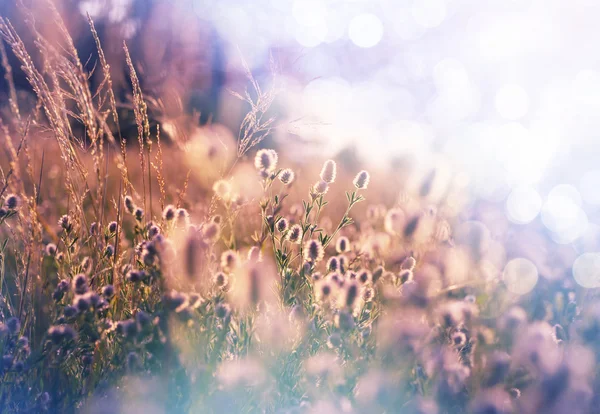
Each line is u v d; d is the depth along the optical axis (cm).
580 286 81
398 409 54
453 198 93
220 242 78
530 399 54
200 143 77
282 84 76
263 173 69
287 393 59
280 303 64
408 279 65
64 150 69
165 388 54
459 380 56
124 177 70
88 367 62
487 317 70
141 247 64
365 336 62
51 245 67
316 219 71
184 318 55
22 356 60
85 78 69
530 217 132
